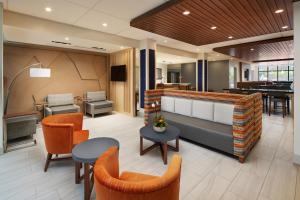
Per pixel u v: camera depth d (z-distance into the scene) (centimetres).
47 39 453
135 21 357
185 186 200
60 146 228
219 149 284
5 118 299
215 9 288
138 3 293
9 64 489
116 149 147
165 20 340
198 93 387
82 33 419
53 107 536
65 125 223
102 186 98
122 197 93
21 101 513
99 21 377
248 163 254
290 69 1350
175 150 301
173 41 562
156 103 447
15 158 273
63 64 595
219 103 343
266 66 1449
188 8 286
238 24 363
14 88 500
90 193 183
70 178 219
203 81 783
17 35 412
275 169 236
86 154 183
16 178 217
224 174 225
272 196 182
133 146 324
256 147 312
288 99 610
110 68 694
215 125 319
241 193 187
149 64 528
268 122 484
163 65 1250
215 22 351
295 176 218
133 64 576
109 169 127
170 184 99
